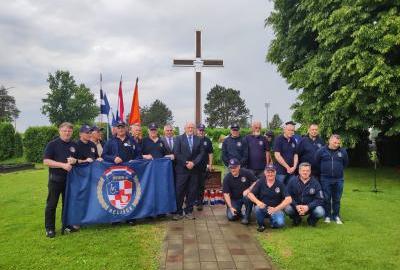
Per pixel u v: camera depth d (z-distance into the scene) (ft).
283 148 28.17
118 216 25.61
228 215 27.07
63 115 257.55
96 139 29.60
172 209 27.63
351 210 30.09
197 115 50.62
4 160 75.56
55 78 260.01
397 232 24.03
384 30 41.19
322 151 26.55
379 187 41.14
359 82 43.55
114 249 20.97
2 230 24.52
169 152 28.99
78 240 22.45
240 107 281.54
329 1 46.96
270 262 19.36
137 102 40.42
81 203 24.58
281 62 62.49
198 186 29.22
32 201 33.40
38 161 71.97
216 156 63.98
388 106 42.09
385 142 58.13
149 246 21.54
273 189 25.20
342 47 46.06
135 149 27.66
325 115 48.34
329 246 21.34
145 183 26.66
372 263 19.07
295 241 22.26
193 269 18.40
